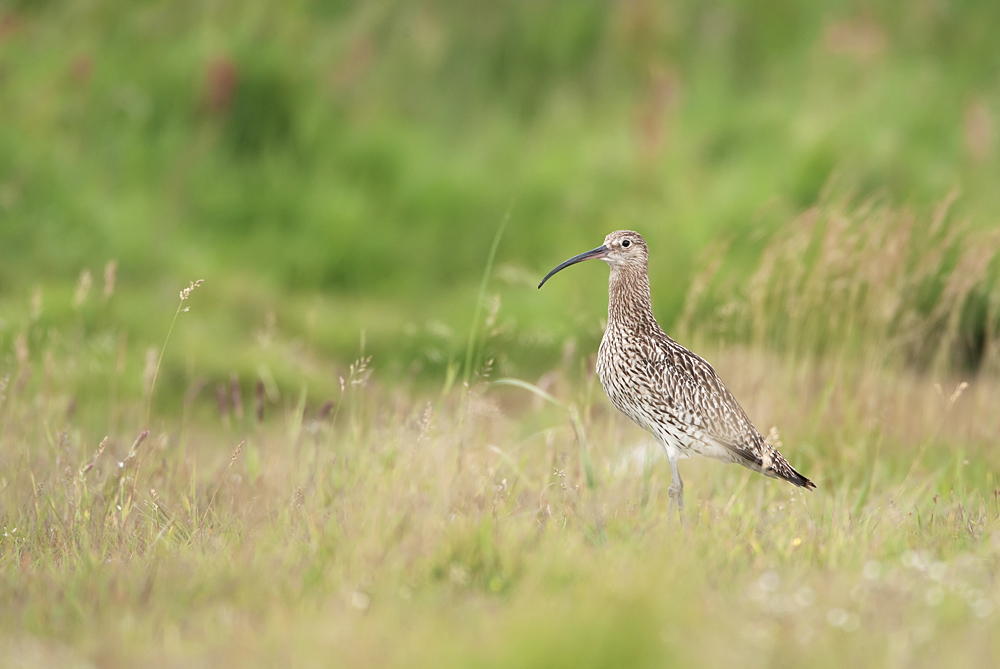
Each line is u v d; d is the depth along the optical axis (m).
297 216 21.94
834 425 11.73
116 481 9.29
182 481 10.06
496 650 5.53
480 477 9.42
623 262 10.04
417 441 9.64
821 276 12.28
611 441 11.16
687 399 9.61
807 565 7.33
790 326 12.45
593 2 26.39
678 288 18.06
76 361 14.70
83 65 23.64
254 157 23.23
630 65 25.38
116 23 25.30
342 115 24.34
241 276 19.83
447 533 7.50
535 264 20.42
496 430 11.80
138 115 23.06
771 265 12.71
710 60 25.38
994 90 23.92
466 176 22.75
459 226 21.69
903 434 11.77
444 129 24.72
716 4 26.22
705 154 22.56
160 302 18.22
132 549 8.13
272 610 6.50
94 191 21.55
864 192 19.86
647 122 22.89
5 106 23.11
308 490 9.30
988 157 21.09
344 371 16.91
